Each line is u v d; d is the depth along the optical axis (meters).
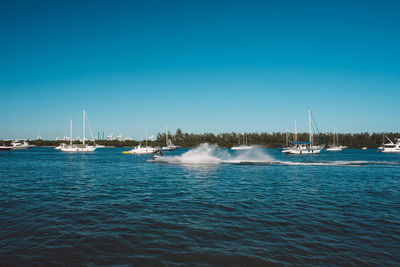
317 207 12.91
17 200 14.52
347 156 76.38
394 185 20.02
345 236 9.04
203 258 7.39
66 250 7.86
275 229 9.68
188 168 34.09
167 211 12.09
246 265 7.02
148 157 69.88
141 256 7.50
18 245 8.21
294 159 61.06
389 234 9.25
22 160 55.16
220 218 11.01
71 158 63.84
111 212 11.94
